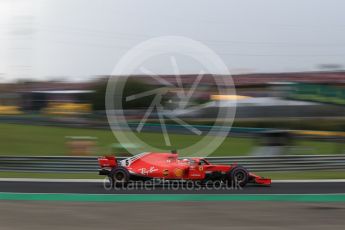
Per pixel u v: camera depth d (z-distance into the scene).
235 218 12.42
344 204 14.80
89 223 11.73
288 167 26.59
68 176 24.53
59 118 50.88
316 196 16.48
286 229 11.05
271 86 56.09
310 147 37.44
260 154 34.69
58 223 11.73
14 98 62.62
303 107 54.12
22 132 44.16
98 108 53.59
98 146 37.03
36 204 14.67
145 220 12.12
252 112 53.41
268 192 17.44
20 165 26.11
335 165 27.20
